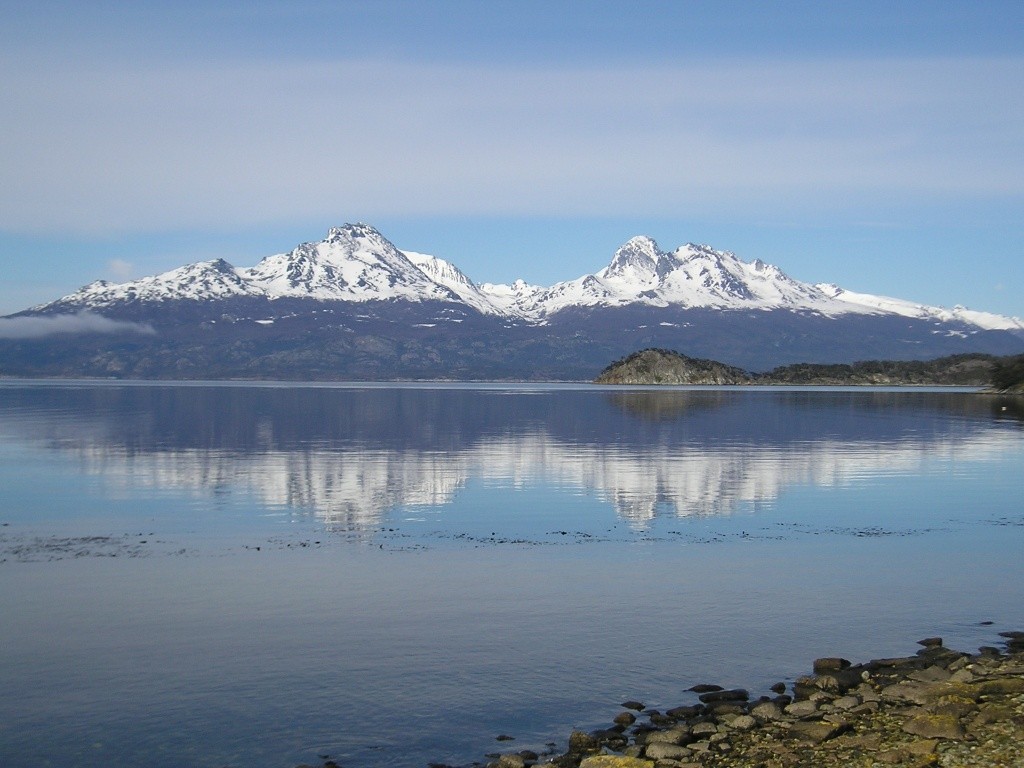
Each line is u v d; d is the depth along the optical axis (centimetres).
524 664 1998
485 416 11394
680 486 4672
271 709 1775
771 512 3884
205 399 16925
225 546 3147
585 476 5066
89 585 2614
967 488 4634
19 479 4834
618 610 2388
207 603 2438
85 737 1661
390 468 5412
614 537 3331
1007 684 1764
